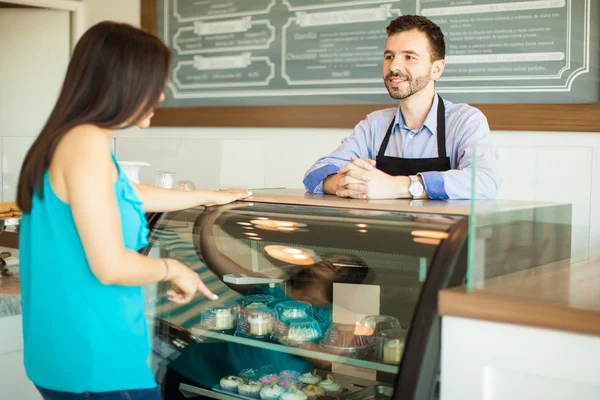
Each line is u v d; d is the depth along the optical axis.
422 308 1.34
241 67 3.53
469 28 2.90
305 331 1.67
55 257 1.50
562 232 1.80
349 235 1.55
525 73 2.79
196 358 1.79
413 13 3.03
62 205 1.46
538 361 1.23
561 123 2.72
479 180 1.94
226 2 3.56
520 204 1.68
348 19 3.20
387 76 2.39
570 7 2.68
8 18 4.29
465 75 2.92
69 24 4.25
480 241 1.34
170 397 1.75
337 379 1.64
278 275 1.70
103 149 1.44
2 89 4.34
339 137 3.27
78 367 1.54
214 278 1.80
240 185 3.53
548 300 1.25
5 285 2.33
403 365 1.32
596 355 1.17
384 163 2.41
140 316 1.61
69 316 1.52
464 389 1.31
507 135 2.87
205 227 1.80
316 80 3.31
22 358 2.24
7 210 2.55
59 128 1.45
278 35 3.41
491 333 1.28
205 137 3.68
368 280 1.53
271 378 1.74
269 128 3.46
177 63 3.74
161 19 3.80
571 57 2.69
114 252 1.42
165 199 1.84
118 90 1.44
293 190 2.34
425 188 1.93
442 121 2.39
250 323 1.76
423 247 1.42
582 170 2.18
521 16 2.78
